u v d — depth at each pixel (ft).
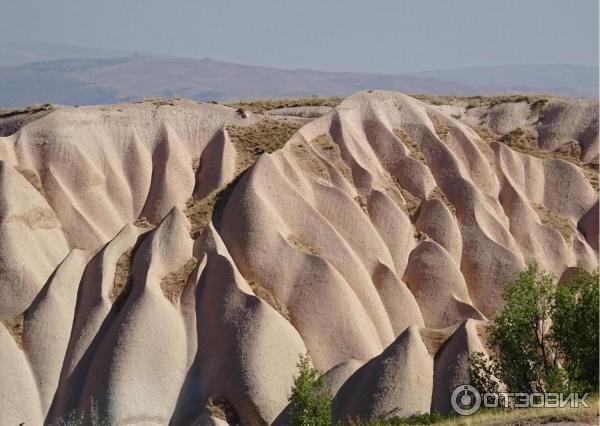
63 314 600.80
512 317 445.78
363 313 597.52
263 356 547.49
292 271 605.31
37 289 626.64
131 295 586.04
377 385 501.56
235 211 633.20
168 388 559.79
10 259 632.38
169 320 575.38
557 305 440.86
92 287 602.03
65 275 614.34
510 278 654.53
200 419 538.88
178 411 554.05
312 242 631.97
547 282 452.35
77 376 572.51
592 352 430.20
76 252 629.10
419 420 447.01
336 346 578.66
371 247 647.97
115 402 549.95
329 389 516.32
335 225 654.12
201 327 577.43
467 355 502.38
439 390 499.92
